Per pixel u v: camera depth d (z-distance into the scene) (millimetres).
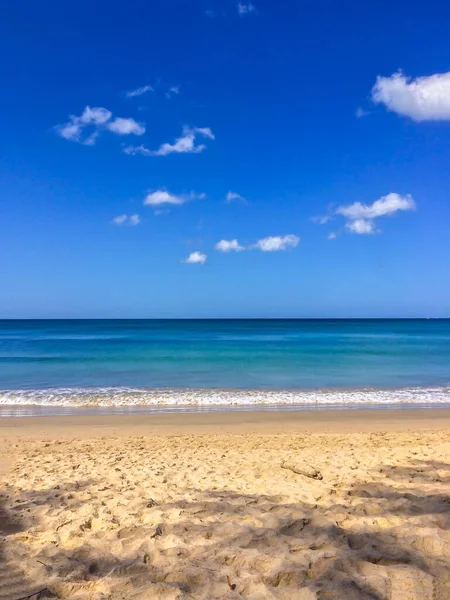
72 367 26453
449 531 4262
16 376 23109
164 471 7902
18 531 5254
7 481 7438
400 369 25969
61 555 4395
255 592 3490
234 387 20031
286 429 12695
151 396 17828
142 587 3623
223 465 8336
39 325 123125
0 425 13133
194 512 5504
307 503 5707
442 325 117812
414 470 7238
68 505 6070
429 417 14398
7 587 3848
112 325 120938
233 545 4367
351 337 58188
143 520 5383
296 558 3949
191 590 3588
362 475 7043
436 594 3334
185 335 64938
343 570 3721
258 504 5723
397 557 3863
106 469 8148
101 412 15266
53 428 12766
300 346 42375
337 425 13219
